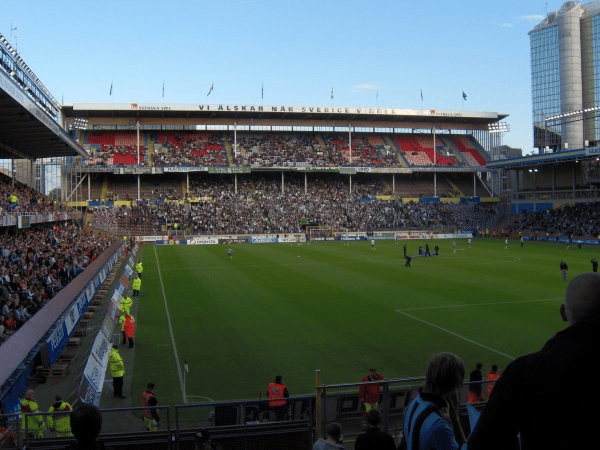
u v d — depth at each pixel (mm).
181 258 62969
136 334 26594
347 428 11539
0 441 10508
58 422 11680
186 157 100875
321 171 100875
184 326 28234
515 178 105250
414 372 20141
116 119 101312
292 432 11445
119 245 60938
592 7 150750
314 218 96250
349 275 46906
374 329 27062
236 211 94875
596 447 2727
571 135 147125
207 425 13109
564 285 39719
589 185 90188
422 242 85125
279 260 59562
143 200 94438
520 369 2916
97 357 19812
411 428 4430
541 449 2836
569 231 82125
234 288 40500
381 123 111500
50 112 65125
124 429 12914
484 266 52156
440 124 114375
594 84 151125
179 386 18969
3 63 42875
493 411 2932
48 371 19766
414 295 36500
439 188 111312
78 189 96438
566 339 2912
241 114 103250
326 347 23859
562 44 153000
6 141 55594
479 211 104938
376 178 111812
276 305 33688
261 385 18953
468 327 27203
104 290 36188
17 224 43625
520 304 32875
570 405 2727
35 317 20406
